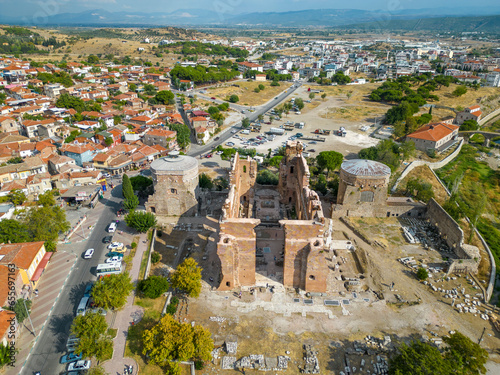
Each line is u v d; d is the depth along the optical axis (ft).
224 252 230.27
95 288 218.59
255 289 242.37
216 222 334.44
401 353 187.42
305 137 626.64
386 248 292.40
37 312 223.51
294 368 188.24
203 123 638.12
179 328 192.65
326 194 396.37
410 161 506.48
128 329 209.97
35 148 472.44
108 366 186.70
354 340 204.95
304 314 223.10
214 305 229.86
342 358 194.18
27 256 246.68
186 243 300.61
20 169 401.08
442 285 251.80
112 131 548.72
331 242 300.61
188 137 559.79
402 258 279.49
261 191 390.01
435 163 506.48
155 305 229.45
